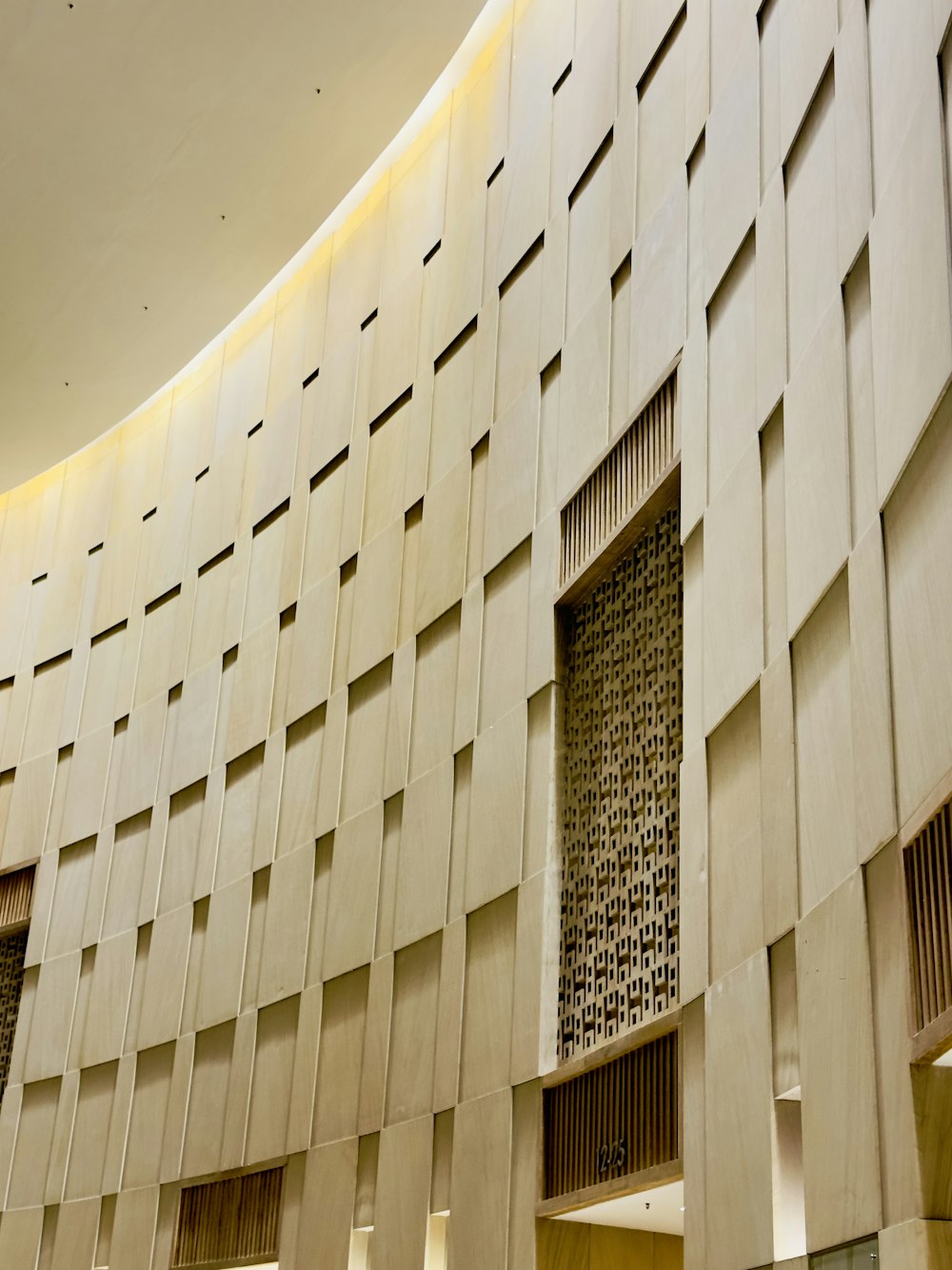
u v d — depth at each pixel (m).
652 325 10.20
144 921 15.36
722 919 7.85
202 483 17.28
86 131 13.91
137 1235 13.63
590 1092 9.09
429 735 12.00
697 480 9.05
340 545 14.35
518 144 13.21
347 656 13.64
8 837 17.78
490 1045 10.10
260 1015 13.16
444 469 12.95
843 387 7.36
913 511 6.39
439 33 13.10
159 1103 14.16
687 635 8.85
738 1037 7.43
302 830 13.47
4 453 18.58
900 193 6.91
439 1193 10.28
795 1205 6.84
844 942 6.54
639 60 11.29
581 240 11.66
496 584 11.62
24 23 12.73
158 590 17.31
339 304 15.80
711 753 8.32
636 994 8.87
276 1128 12.43
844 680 6.94
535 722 10.52
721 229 9.42
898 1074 5.97
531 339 12.10
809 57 8.53
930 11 6.81
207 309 16.22
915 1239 5.65
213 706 15.58
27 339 16.53
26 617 19.06
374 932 11.97
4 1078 16.95
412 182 15.00
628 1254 9.37
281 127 13.98
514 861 10.35
